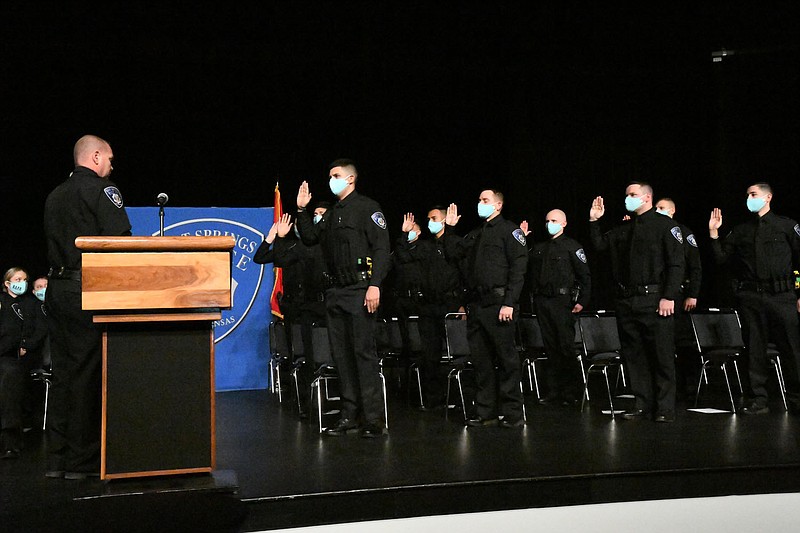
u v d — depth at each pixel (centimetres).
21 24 688
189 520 238
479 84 859
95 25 705
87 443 316
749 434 426
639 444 399
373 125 838
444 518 306
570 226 877
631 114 884
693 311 600
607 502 329
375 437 431
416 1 726
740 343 545
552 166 875
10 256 727
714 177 860
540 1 734
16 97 731
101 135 763
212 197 797
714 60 830
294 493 297
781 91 808
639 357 498
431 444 407
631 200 492
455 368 516
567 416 512
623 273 499
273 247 600
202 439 265
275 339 656
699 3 733
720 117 846
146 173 779
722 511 324
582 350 555
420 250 646
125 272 249
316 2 715
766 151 822
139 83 774
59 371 325
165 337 264
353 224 441
